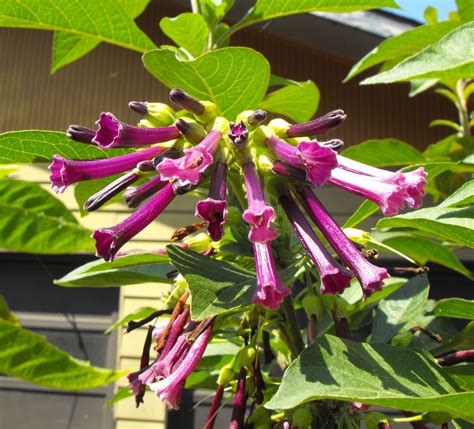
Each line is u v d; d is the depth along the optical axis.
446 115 0.51
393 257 0.49
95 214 0.54
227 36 0.28
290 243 0.21
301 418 0.18
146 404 0.52
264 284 0.14
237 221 0.19
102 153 0.20
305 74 0.52
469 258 0.51
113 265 0.21
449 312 0.24
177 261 0.16
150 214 0.16
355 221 0.23
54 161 0.16
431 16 0.43
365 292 0.14
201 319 0.14
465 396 0.13
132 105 0.19
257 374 0.19
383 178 0.15
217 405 0.19
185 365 0.18
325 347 0.15
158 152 0.17
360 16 0.43
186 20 0.26
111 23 0.25
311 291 0.19
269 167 0.16
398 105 0.51
